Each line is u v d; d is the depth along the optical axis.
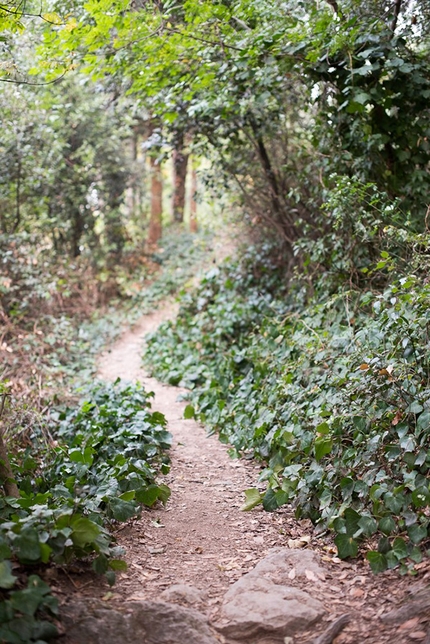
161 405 8.55
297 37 6.29
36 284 11.23
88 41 6.38
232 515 4.80
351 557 3.87
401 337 4.69
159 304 15.01
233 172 9.71
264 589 3.48
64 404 8.33
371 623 3.16
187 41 6.87
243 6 6.28
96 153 15.05
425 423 4.11
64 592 3.29
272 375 6.95
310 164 7.95
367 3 6.43
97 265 15.82
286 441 5.27
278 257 10.52
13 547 3.21
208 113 8.09
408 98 6.59
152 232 19.50
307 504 4.54
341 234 7.11
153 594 3.50
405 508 3.83
